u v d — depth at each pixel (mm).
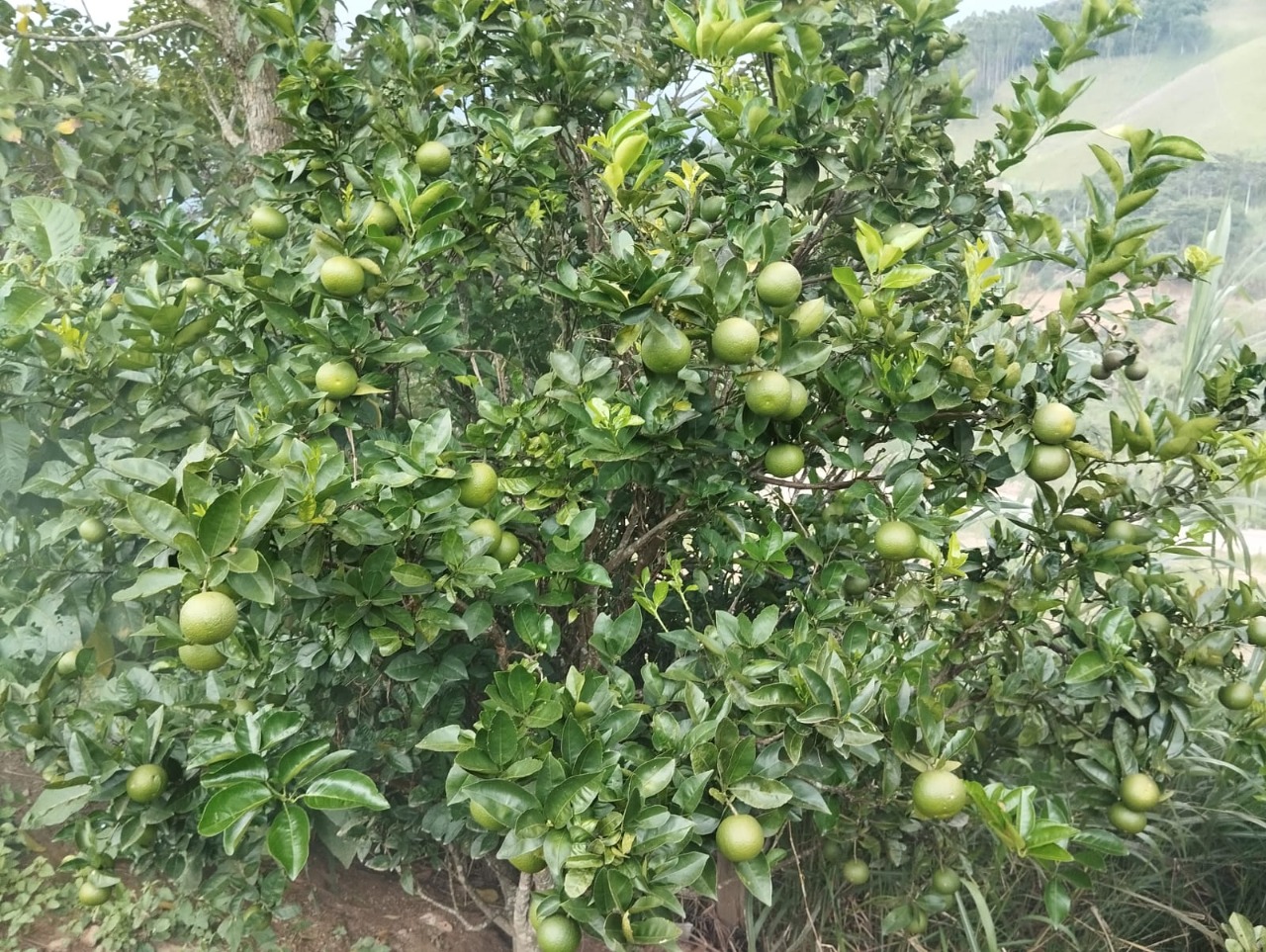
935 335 2740
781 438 2852
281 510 2193
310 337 2852
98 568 4012
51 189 6812
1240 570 5047
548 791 2029
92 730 2945
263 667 3541
